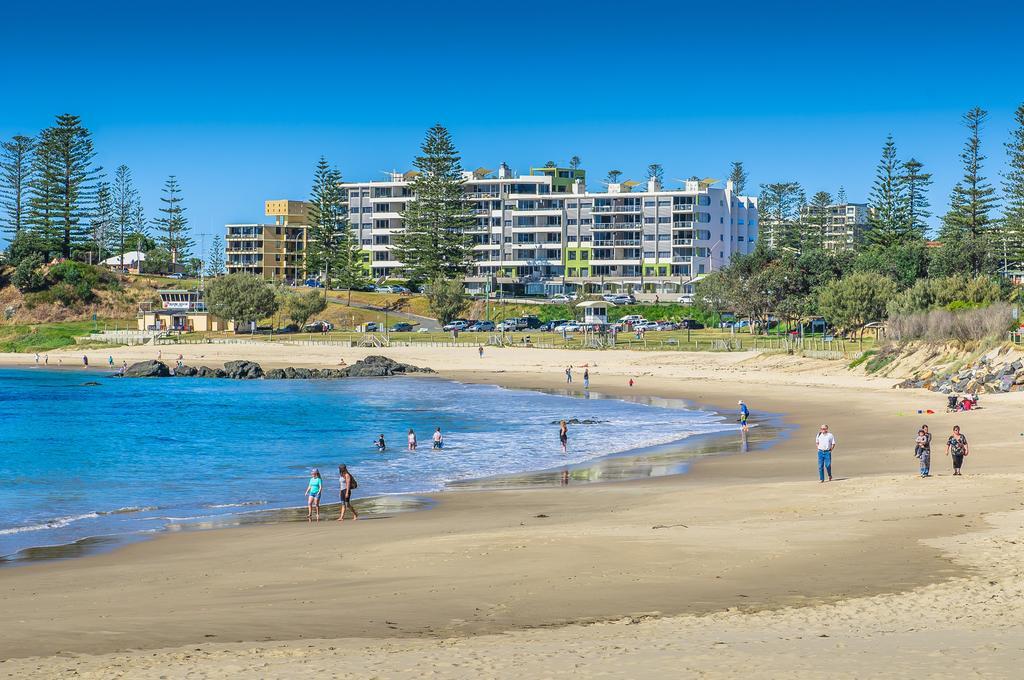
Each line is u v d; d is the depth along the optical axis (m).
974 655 13.59
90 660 14.55
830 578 18.77
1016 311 76.69
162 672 13.83
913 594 17.28
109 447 52.69
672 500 30.70
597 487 35.56
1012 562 19.47
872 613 16.17
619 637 15.22
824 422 57.16
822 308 116.62
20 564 23.86
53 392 94.19
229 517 31.14
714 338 129.50
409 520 29.31
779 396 74.44
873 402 66.69
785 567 19.83
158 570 22.36
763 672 13.07
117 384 104.31
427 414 69.88
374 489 37.34
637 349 119.12
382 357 115.00
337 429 60.94
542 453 47.75
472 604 17.66
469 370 111.69
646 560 20.98
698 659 13.79
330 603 18.05
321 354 130.62
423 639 15.44
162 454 49.44
